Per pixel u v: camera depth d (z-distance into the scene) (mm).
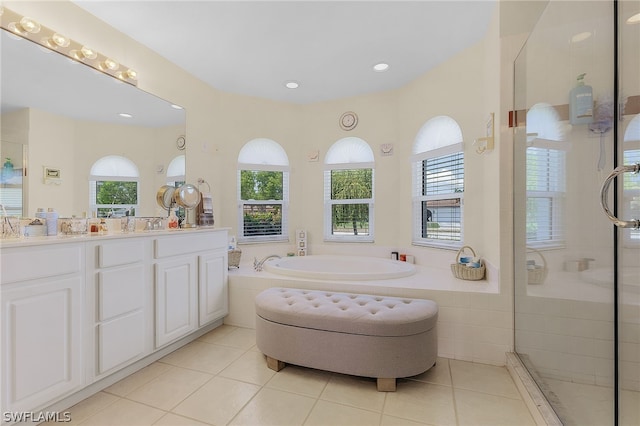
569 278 1631
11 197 1753
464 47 2660
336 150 3797
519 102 2080
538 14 2059
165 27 2291
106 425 1502
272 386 1846
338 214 3814
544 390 1671
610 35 1470
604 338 1476
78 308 1638
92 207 2170
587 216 1554
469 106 2680
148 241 2070
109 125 2283
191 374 1985
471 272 2484
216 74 3061
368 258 3469
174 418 1557
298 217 3875
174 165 2830
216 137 3383
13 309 1372
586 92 1569
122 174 2361
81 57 2062
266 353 2080
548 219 1779
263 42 2498
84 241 1674
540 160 1851
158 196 2650
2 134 1719
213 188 3326
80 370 1640
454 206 2965
